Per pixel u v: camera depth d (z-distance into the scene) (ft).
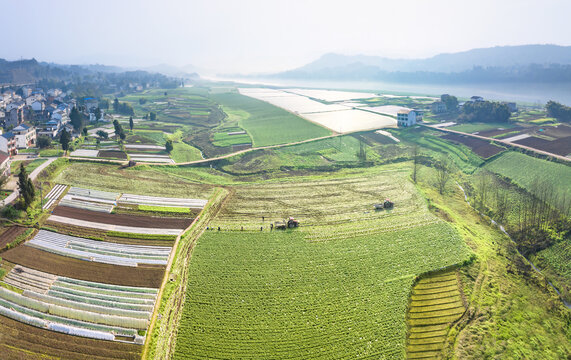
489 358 160.35
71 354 156.66
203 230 259.39
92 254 225.35
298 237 249.75
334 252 231.71
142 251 231.30
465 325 178.19
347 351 160.76
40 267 210.59
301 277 207.82
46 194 298.35
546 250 234.17
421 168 394.93
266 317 179.22
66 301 185.78
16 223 250.16
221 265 218.59
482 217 289.12
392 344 164.66
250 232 256.52
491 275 212.23
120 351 159.33
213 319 177.99
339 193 327.47
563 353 164.04
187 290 197.26
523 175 341.82
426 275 211.20
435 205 301.02
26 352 156.15
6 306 181.37
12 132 411.54
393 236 250.37
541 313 186.39
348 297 192.34
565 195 295.69
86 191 309.83
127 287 198.08
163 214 280.51
